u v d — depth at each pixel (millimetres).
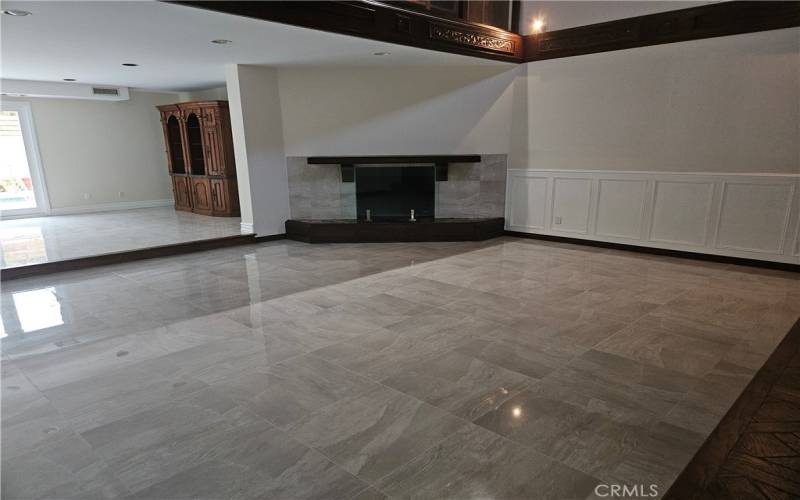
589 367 2865
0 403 2510
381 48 5133
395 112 6617
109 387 2668
